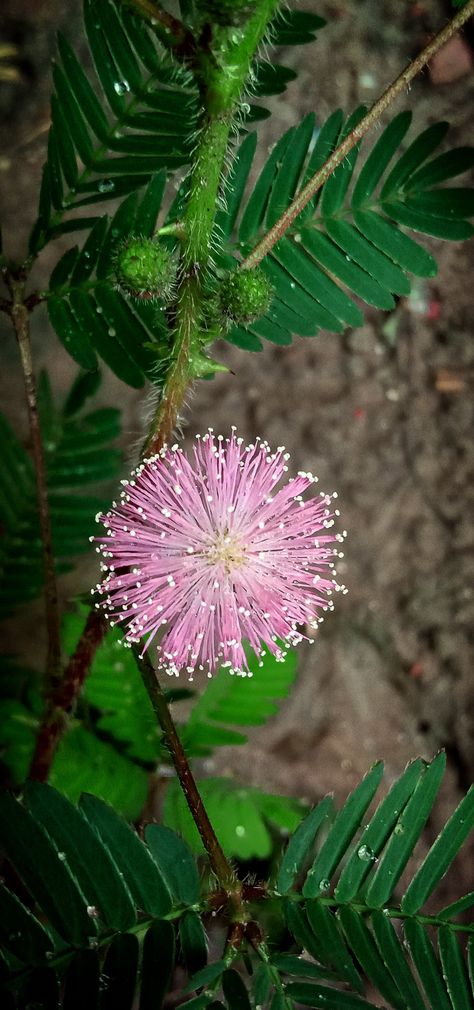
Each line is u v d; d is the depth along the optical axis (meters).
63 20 0.12
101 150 0.06
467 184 0.10
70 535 0.09
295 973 0.05
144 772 0.08
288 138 0.06
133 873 0.05
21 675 0.09
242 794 0.09
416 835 0.05
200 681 0.11
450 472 0.11
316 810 0.05
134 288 0.05
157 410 0.05
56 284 0.06
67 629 0.08
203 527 0.05
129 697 0.08
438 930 0.05
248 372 0.11
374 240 0.06
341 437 0.11
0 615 0.09
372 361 0.11
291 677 0.09
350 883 0.05
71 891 0.05
